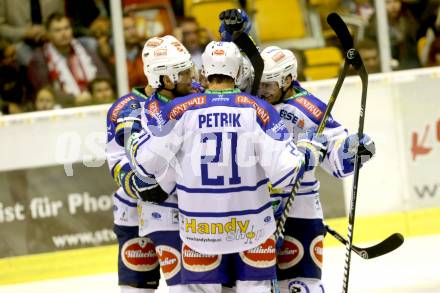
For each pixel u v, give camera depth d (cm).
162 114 1005
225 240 995
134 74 1916
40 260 1725
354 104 1786
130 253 1175
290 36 2005
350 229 1084
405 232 1809
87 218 1733
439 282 1455
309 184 1117
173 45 1066
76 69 1908
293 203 1114
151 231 1088
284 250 1123
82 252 1733
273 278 1024
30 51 1908
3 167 1708
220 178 990
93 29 1906
